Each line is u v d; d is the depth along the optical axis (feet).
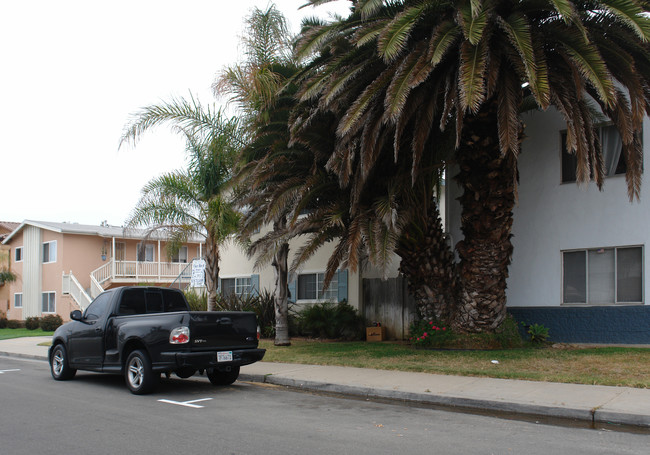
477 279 43.96
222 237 56.80
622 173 46.14
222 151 54.70
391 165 44.11
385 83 38.04
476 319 44.42
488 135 41.27
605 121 46.47
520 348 44.16
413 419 25.21
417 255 46.32
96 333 35.27
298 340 60.75
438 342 44.83
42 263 113.60
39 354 56.49
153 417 25.70
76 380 38.68
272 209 43.86
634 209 45.19
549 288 49.11
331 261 41.81
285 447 20.36
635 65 39.73
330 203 45.21
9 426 23.99
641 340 44.04
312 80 40.52
